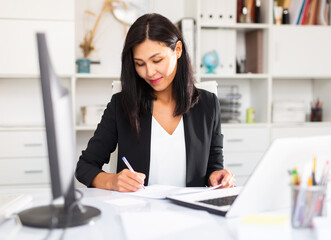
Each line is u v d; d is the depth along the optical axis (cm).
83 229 89
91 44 326
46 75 77
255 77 330
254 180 93
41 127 296
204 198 115
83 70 314
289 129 332
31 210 98
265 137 328
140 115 165
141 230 86
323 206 89
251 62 349
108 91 337
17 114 323
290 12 346
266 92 334
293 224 86
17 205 104
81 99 333
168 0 338
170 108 172
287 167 95
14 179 293
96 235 85
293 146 93
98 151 162
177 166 166
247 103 359
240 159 323
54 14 299
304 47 338
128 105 163
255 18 338
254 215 83
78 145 332
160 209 107
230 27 329
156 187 137
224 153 320
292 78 365
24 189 138
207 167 170
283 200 100
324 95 358
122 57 160
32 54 297
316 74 341
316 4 343
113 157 181
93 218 94
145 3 331
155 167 166
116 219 97
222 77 325
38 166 296
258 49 339
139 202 116
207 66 324
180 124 169
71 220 91
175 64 159
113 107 168
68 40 302
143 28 151
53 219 85
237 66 343
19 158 294
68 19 301
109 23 328
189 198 115
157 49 150
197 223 92
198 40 316
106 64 329
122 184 131
